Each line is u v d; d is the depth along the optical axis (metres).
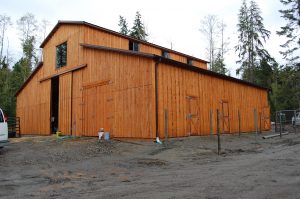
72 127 20.88
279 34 38.69
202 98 18.64
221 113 20.31
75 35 21.44
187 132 17.02
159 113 15.30
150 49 24.50
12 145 15.90
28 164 10.73
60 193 6.67
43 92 24.97
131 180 7.83
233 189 6.28
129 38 22.55
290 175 7.46
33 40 46.81
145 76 15.73
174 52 26.62
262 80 40.97
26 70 46.31
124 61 17.08
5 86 42.94
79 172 9.18
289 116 24.47
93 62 19.50
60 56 23.22
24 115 27.64
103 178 8.25
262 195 5.74
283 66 39.41
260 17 41.59
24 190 7.11
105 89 18.25
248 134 21.80
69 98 21.47
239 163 9.82
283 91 40.28
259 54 40.94
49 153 12.84
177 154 12.33
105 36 21.55
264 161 9.88
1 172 9.38
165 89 15.92
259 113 25.14
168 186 6.86
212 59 45.19
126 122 16.52
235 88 22.38
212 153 12.67
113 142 15.05
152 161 10.80
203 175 8.02
